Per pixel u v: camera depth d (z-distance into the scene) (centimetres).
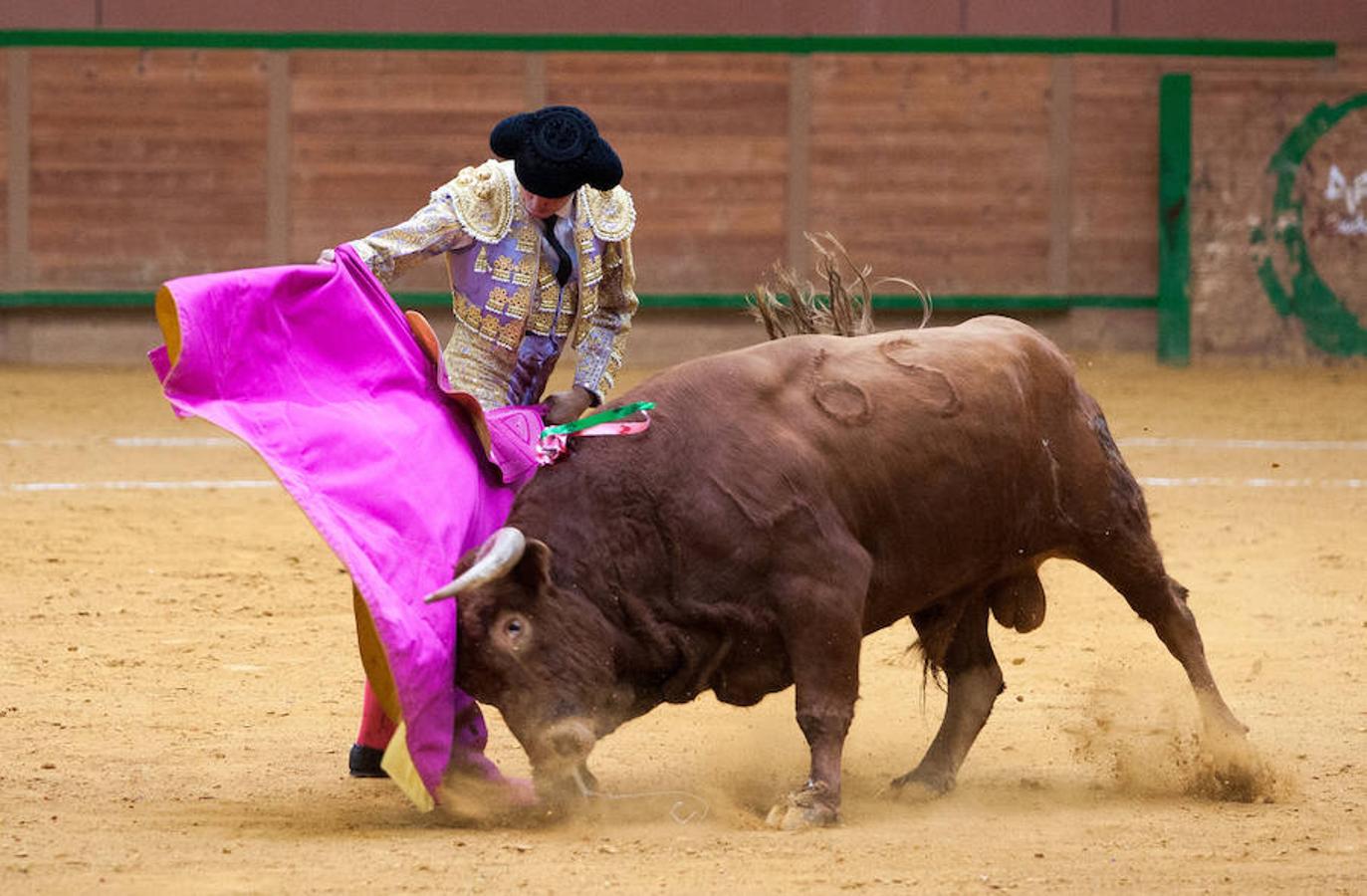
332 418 1462
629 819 1506
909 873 1320
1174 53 6003
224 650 2255
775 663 1459
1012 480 1552
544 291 1597
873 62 5975
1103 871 1331
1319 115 6012
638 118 5972
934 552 1523
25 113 5906
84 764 1692
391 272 1567
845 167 5994
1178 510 3466
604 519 1420
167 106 5928
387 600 1373
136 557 2916
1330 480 3869
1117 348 6072
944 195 6003
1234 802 1591
